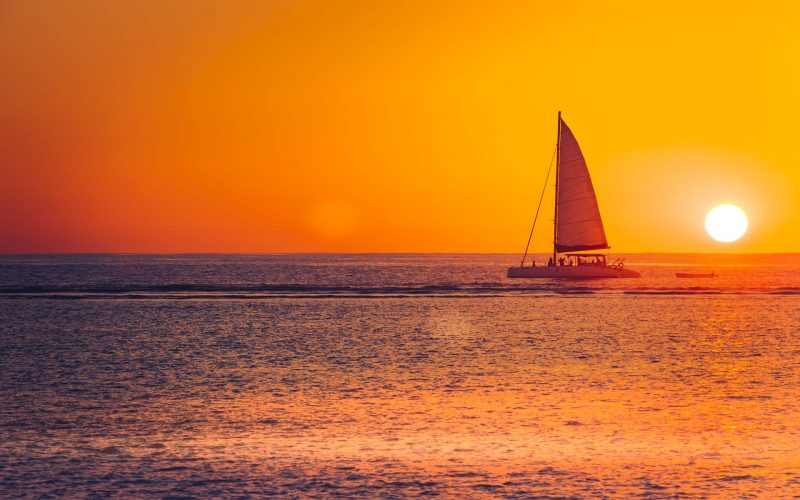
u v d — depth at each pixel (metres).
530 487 51.53
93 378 92.06
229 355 111.31
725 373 95.38
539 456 58.44
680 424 68.12
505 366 101.12
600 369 98.56
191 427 67.44
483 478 53.31
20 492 50.38
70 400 78.75
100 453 59.09
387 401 78.50
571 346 120.44
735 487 51.19
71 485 51.75
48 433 65.12
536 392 83.12
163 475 53.94
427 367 100.50
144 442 62.41
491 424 68.38
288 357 109.50
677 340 127.69
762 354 111.94
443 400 78.88
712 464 56.09
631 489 51.00
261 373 95.81
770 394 81.81
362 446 61.34
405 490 51.09
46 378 92.00
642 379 91.19
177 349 117.19
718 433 64.94
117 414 72.38
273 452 59.59
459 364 102.94
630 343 123.88
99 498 49.44
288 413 72.94
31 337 130.25
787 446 60.75
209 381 90.19
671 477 53.31
